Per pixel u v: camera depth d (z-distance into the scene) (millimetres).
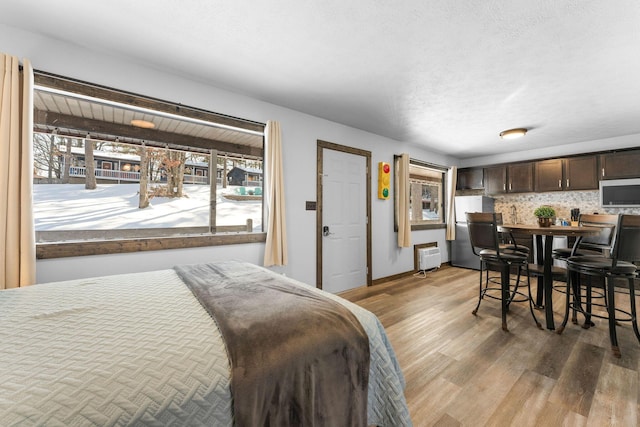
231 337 857
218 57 2113
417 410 1433
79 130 2455
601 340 2221
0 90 1677
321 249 3371
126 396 633
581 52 1989
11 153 1690
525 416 1383
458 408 1446
